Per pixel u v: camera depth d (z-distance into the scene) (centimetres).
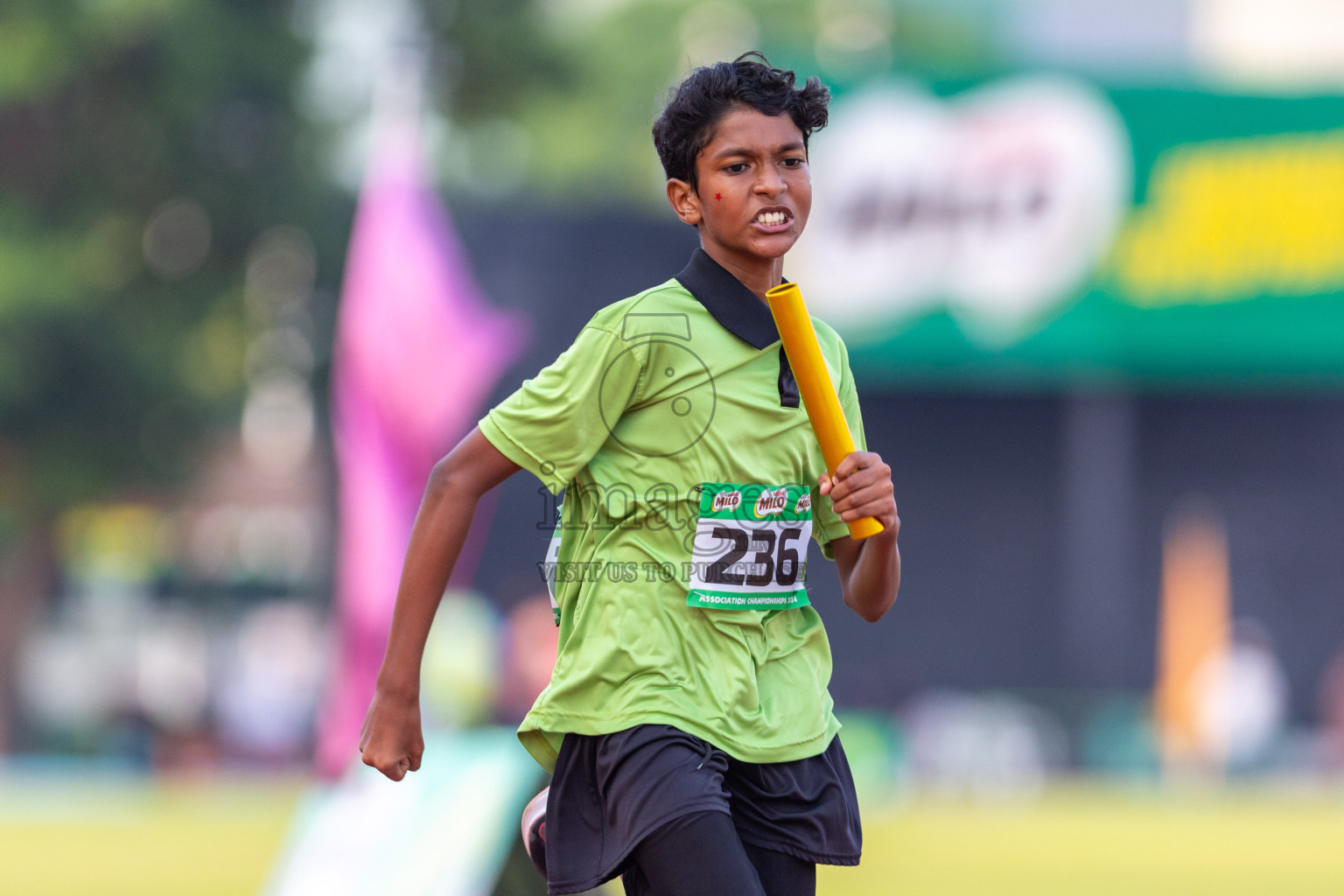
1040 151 5322
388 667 859
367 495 2388
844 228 5403
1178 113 5278
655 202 5388
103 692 7844
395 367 2416
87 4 7088
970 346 5409
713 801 825
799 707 889
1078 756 5719
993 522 6275
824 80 5372
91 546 8562
